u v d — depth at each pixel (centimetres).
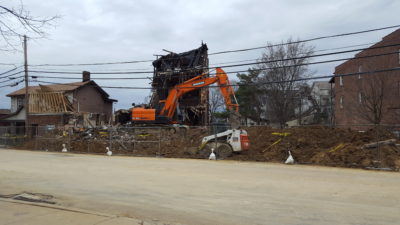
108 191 964
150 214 713
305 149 1897
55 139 2945
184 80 3419
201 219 673
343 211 725
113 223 602
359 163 1566
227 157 1973
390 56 2730
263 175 1272
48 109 4003
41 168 1522
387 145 1662
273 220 661
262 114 5919
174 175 1274
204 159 1973
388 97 2630
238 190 966
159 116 2819
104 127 3038
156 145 2480
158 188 1003
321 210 735
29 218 636
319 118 5416
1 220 623
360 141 1809
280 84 3984
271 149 2000
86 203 821
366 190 963
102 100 4797
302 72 3969
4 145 3316
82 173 1347
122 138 2656
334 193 920
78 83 4478
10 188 1020
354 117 3156
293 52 3959
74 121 3738
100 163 1748
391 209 741
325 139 1989
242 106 5681
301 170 1434
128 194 921
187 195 900
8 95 4509
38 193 943
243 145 1991
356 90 3028
